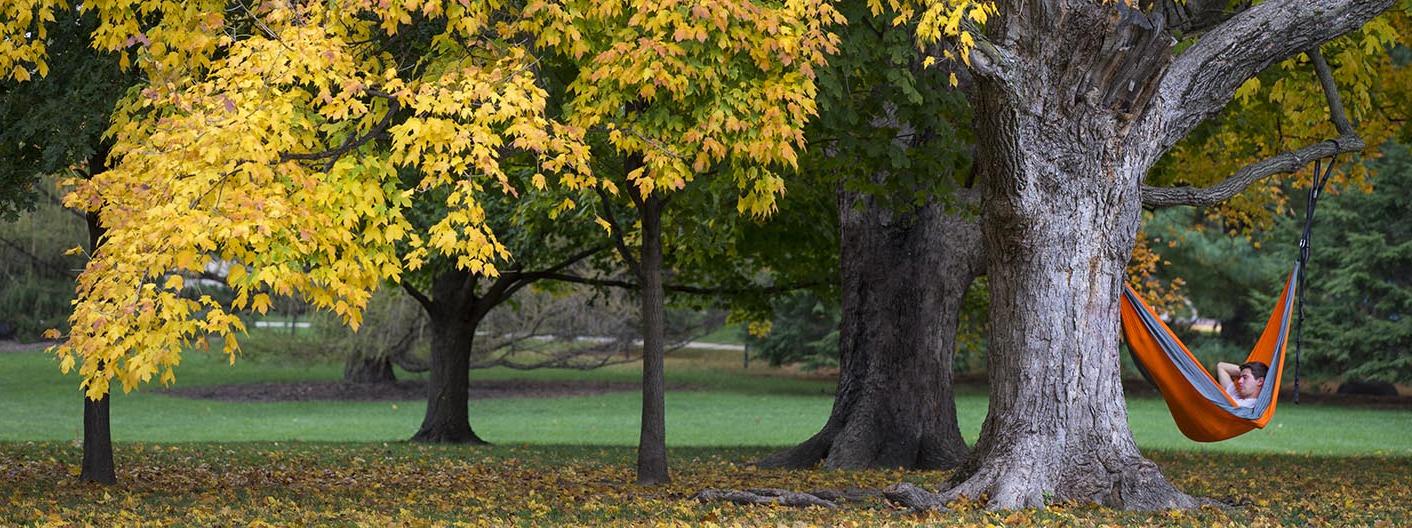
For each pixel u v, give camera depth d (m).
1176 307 35.38
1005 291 10.31
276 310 31.64
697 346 61.28
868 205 15.77
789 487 12.61
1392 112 16.66
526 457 17.09
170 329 7.41
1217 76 10.25
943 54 10.59
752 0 9.52
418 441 20.52
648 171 10.97
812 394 38.09
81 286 7.64
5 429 25.11
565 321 33.84
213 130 7.76
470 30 8.91
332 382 37.69
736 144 9.26
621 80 9.05
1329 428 27.11
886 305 15.70
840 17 9.23
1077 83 9.77
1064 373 10.09
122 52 9.27
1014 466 10.06
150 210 7.52
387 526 9.29
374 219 8.19
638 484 12.61
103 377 7.40
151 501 10.83
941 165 12.18
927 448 15.42
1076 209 10.04
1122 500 9.99
